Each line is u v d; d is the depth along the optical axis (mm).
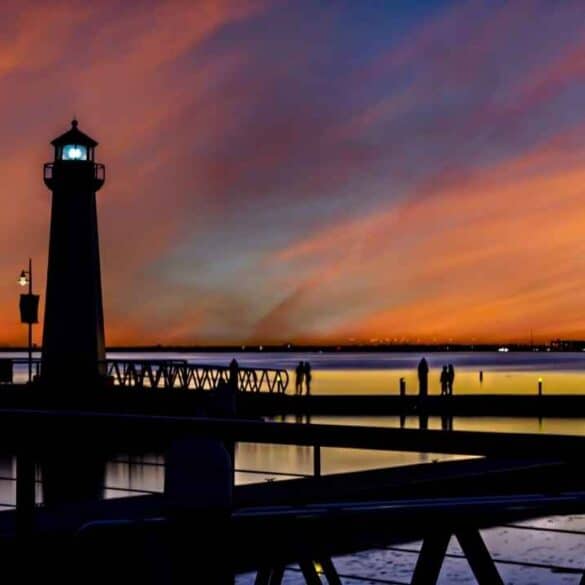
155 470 19266
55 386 37938
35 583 6203
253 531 3088
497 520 3336
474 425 38500
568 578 9977
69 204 39125
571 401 42906
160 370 42188
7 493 16828
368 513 3100
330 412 43344
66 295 38812
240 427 3617
